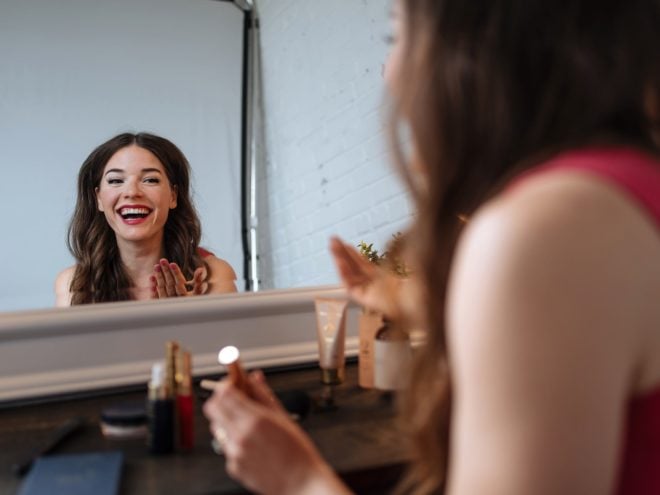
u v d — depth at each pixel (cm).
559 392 29
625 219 31
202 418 70
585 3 36
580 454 29
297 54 196
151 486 51
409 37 41
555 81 36
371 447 59
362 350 81
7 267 156
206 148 199
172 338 86
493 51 37
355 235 169
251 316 91
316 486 42
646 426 34
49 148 174
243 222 203
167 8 195
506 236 31
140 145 122
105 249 119
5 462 58
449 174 40
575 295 29
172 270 117
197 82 200
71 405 78
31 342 80
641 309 31
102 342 83
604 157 34
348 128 173
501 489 30
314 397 77
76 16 182
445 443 50
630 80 36
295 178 197
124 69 188
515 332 30
